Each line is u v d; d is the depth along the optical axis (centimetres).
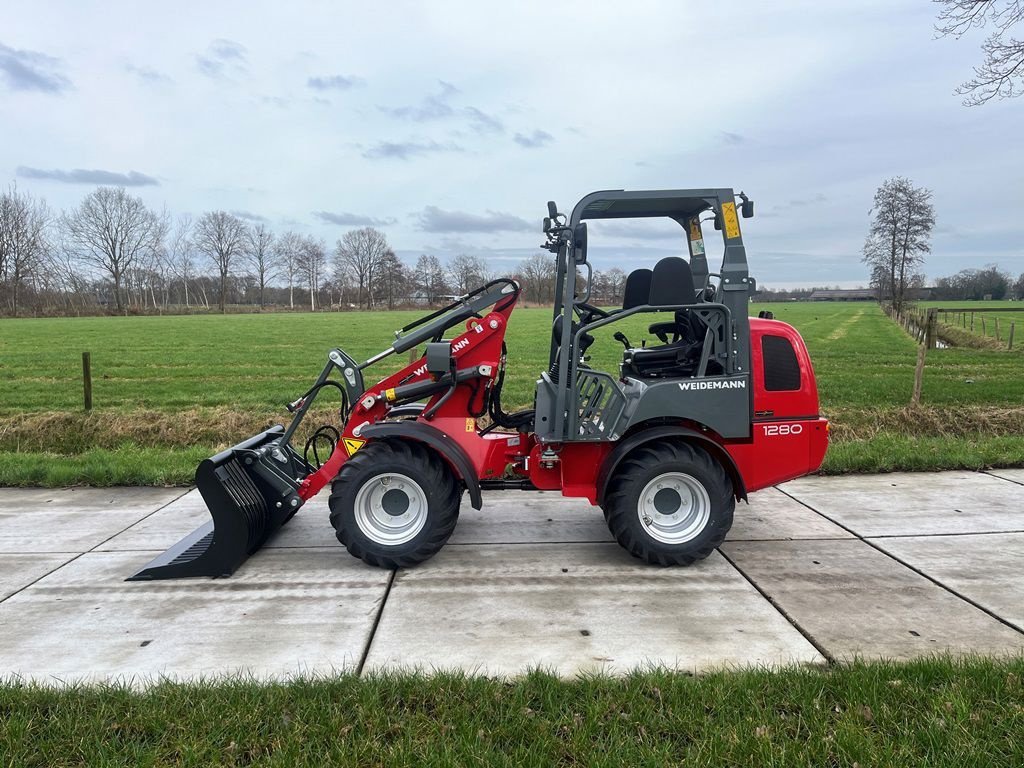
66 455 864
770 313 559
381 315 6675
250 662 366
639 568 492
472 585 465
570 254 484
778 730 293
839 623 403
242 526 479
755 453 507
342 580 477
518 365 1866
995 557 504
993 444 822
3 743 288
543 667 355
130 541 557
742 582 465
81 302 7988
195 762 276
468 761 275
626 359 546
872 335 3169
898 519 592
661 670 342
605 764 270
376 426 493
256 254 10131
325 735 294
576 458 510
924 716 299
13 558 521
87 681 345
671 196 487
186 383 1627
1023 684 319
